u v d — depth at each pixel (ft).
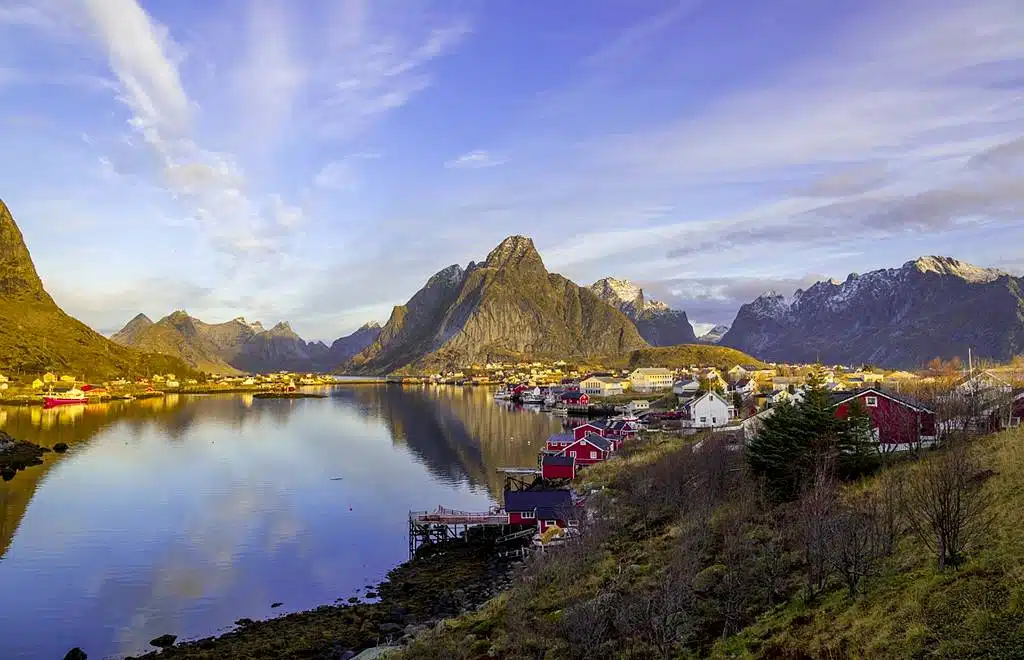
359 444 402.31
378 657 115.03
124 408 647.97
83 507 239.09
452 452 371.56
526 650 97.60
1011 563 73.77
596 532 148.56
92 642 136.05
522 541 194.90
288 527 217.56
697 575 106.32
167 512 233.35
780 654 75.82
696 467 180.86
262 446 389.39
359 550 195.52
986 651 60.34
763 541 115.24
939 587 75.10
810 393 169.89
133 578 171.42
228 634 138.41
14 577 171.12
